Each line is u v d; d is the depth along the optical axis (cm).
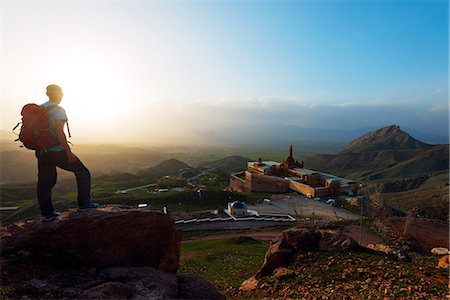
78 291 637
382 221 3616
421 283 1232
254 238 4509
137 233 847
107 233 798
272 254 1783
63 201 8188
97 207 878
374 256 1683
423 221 3678
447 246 2892
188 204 7756
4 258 681
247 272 2488
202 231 5131
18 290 598
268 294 1477
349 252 1750
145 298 655
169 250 917
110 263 794
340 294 1252
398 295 1120
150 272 780
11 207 10294
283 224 5553
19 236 726
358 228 3400
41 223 764
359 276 1441
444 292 1105
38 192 764
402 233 3183
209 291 819
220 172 17338
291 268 1683
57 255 742
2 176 18075
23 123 723
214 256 3250
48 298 589
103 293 601
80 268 743
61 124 729
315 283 1452
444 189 12475
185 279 846
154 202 7931
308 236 1869
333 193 8256
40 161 748
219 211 6631
